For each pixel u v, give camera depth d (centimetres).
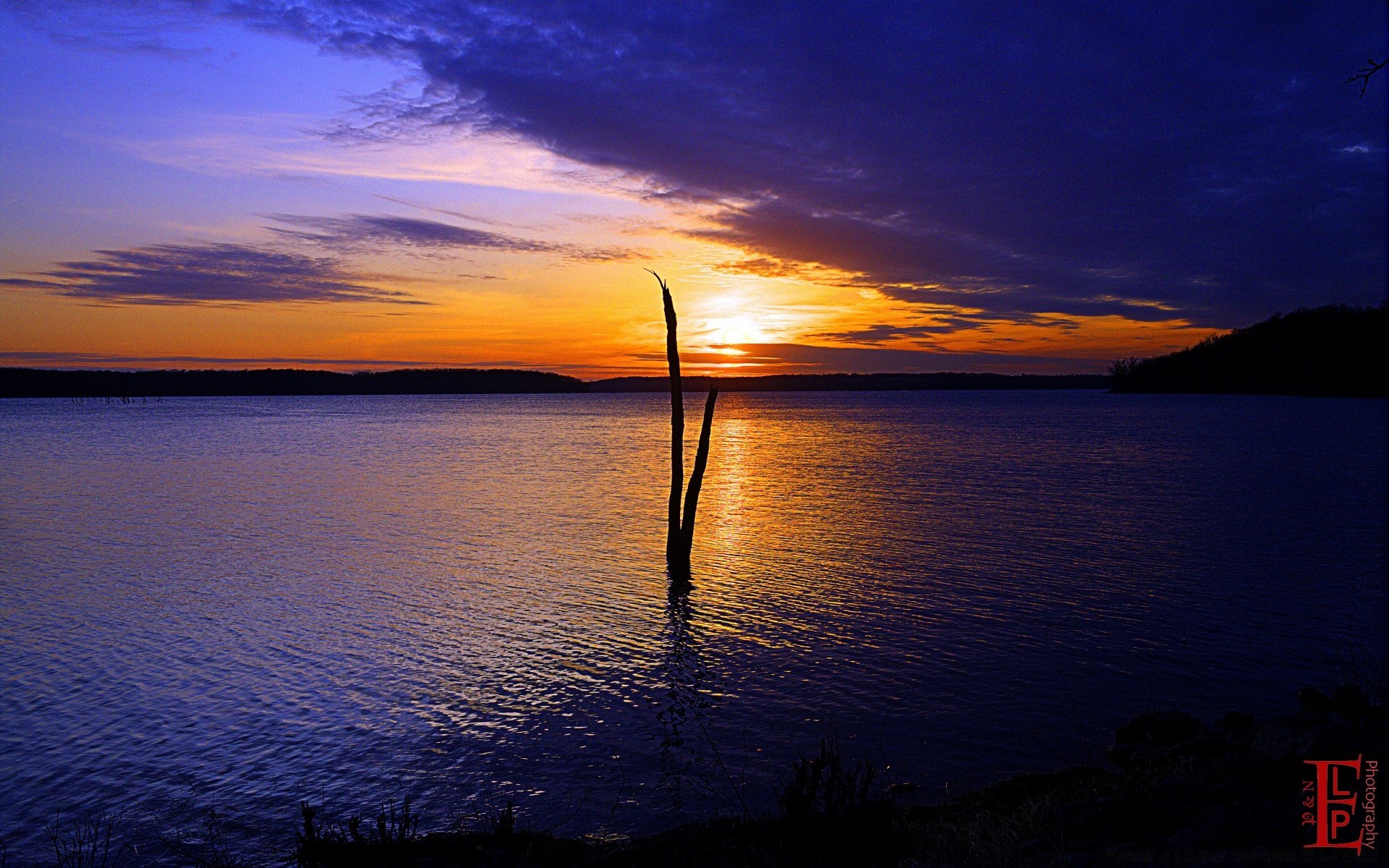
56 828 957
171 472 5331
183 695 1380
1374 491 4103
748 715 1253
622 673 1462
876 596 2006
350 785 1057
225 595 2098
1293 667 1430
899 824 718
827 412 19700
